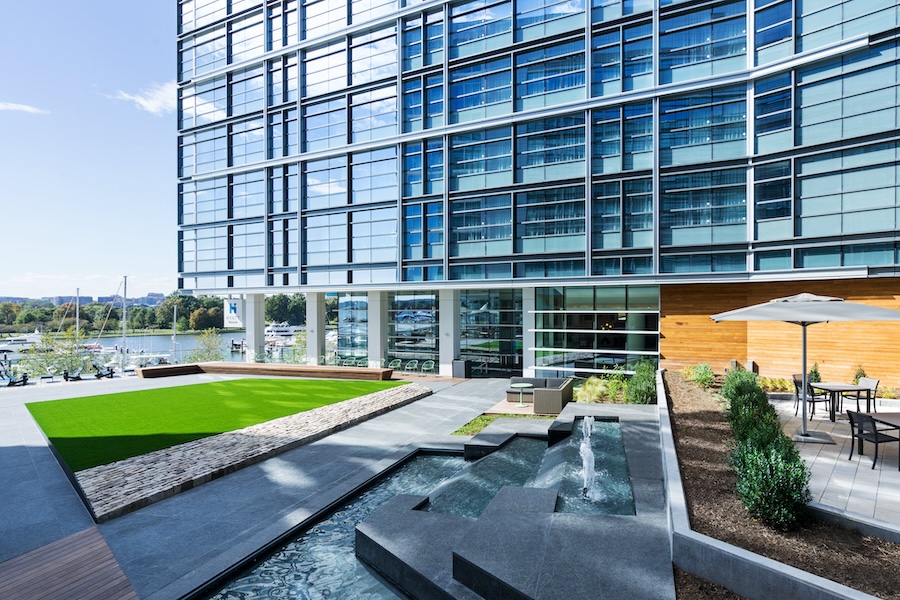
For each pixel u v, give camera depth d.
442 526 6.82
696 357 19.80
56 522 7.83
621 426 11.71
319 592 5.93
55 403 17.50
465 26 24.05
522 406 17.36
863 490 7.02
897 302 15.62
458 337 26.97
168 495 8.80
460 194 24.05
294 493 8.98
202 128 32.47
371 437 13.18
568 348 23.58
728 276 18.39
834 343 16.72
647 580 4.89
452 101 24.34
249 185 30.72
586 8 20.97
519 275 22.75
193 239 33.16
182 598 5.68
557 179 21.70
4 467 10.62
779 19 17.41
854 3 15.70
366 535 6.58
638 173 20.00
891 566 4.67
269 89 29.91
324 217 28.28
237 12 30.72
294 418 14.70
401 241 25.69
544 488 7.88
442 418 15.67
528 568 5.15
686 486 6.76
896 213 15.12
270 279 30.00
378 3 26.39
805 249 16.97
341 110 27.67
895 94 15.06
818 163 16.55
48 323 98.69
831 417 11.28
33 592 5.80
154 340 88.12
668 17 19.55
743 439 7.87
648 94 19.70
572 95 21.52
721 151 18.64
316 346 30.78
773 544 5.12
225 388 21.34
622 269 20.38
